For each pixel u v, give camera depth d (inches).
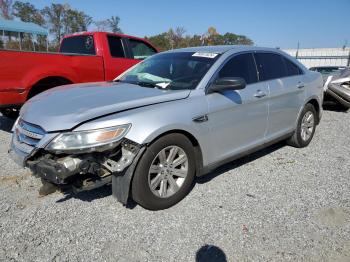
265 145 178.9
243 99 156.0
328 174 169.2
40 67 225.5
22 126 128.3
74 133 112.1
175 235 114.3
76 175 117.1
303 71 210.4
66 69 240.8
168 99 132.0
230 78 140.6
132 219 123.6
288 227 119.7
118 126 114.5
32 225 118.4
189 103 134.3
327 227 120.2
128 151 116.8
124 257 103.0
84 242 109.7
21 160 124.2
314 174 168.9
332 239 113.0
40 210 128.7
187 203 136.2
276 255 104.7
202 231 116.7
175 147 129.3
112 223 120.7
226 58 158.7
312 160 190.1
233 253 105.5
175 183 132.6
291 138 207.6
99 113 116.6
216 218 125.0
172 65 165.2
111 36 284.7
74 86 160.4
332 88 355.3
